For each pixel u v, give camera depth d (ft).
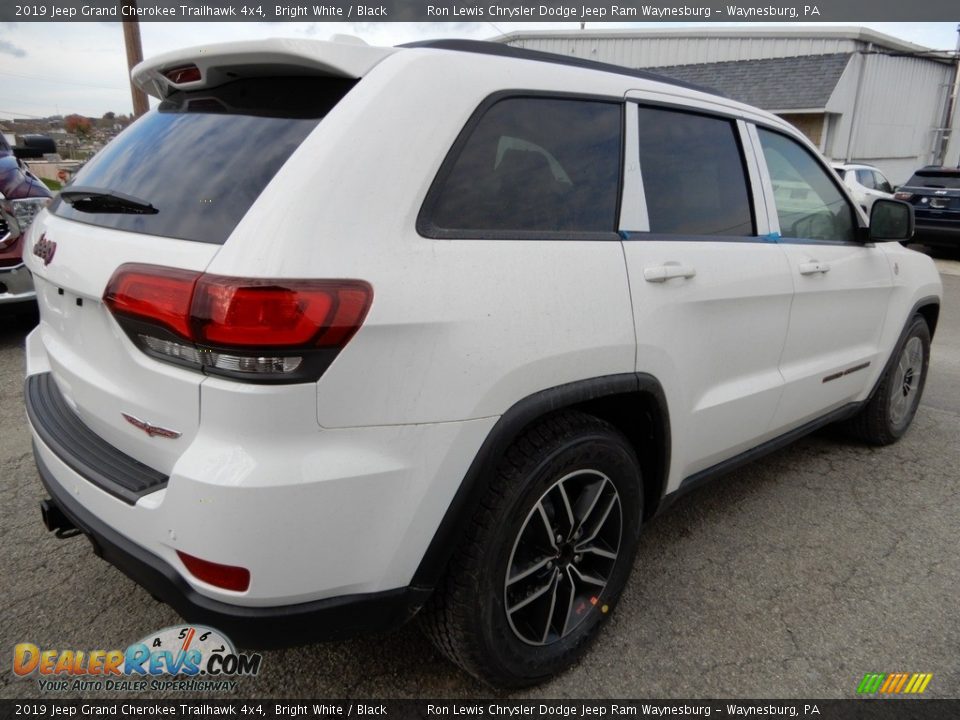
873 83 62.59
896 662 7.71
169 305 5.14
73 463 6.19
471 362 5.69
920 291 12.88
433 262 5.60
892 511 11.05
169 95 7.62
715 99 8.96
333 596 5.53
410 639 7.85
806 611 8.52
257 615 5.27
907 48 65.16
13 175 17.15
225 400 4.99
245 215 5.27
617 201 7.35
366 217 5.35
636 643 7.88
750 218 9.22
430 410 5.52
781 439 10.53
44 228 7.23
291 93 6.24
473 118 6.15
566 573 7.16
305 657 7.52
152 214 5.95
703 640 7.96
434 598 6.28
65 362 6.80
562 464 6.56
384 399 5.32
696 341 8.02
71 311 6.57
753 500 11.33
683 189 8.23
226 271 4.98
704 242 8.27
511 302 5.99
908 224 10.68
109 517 5.83
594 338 6.61
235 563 5.08
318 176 5.27
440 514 5.78
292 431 5.04
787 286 9.36
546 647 7.07
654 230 7.74
